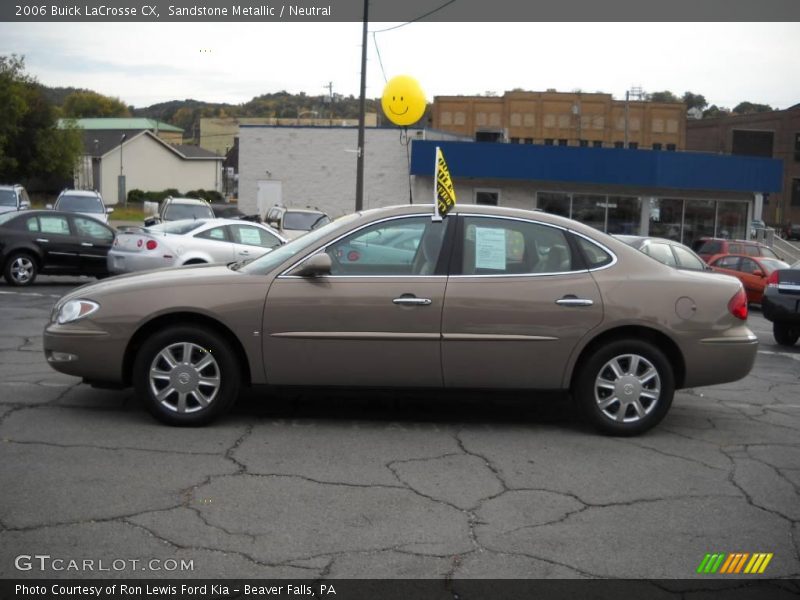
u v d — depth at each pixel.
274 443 5.91
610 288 6.26
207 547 4.21
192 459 5.49
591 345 6.33
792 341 12.97
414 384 6.22
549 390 6.29
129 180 68.44
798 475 5.68
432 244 6.28
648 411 6.34
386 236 6.30
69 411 6.54
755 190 33.81
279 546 4.25
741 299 6.48
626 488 5.29
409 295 6.11
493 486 5.22
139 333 6.21
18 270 15.88
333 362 6.12
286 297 6.09
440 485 5.20
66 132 55.16
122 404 6.80
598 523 4.71
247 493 4.94
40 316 11.98
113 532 4.34
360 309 6.09
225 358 6.12
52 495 4.79
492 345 6.16
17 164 52.38
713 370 6.38
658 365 6.30
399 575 3.99
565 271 6.30
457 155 33.22
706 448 6.23
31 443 5.70
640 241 16.97
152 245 14.03
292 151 38.12
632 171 32.66
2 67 51.66
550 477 5.43
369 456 5.71
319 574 3.97
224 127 96.50
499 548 4.33
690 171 32.94
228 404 6.19
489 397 6.31
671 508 4.97
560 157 32.75
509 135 66.50
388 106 31.27
